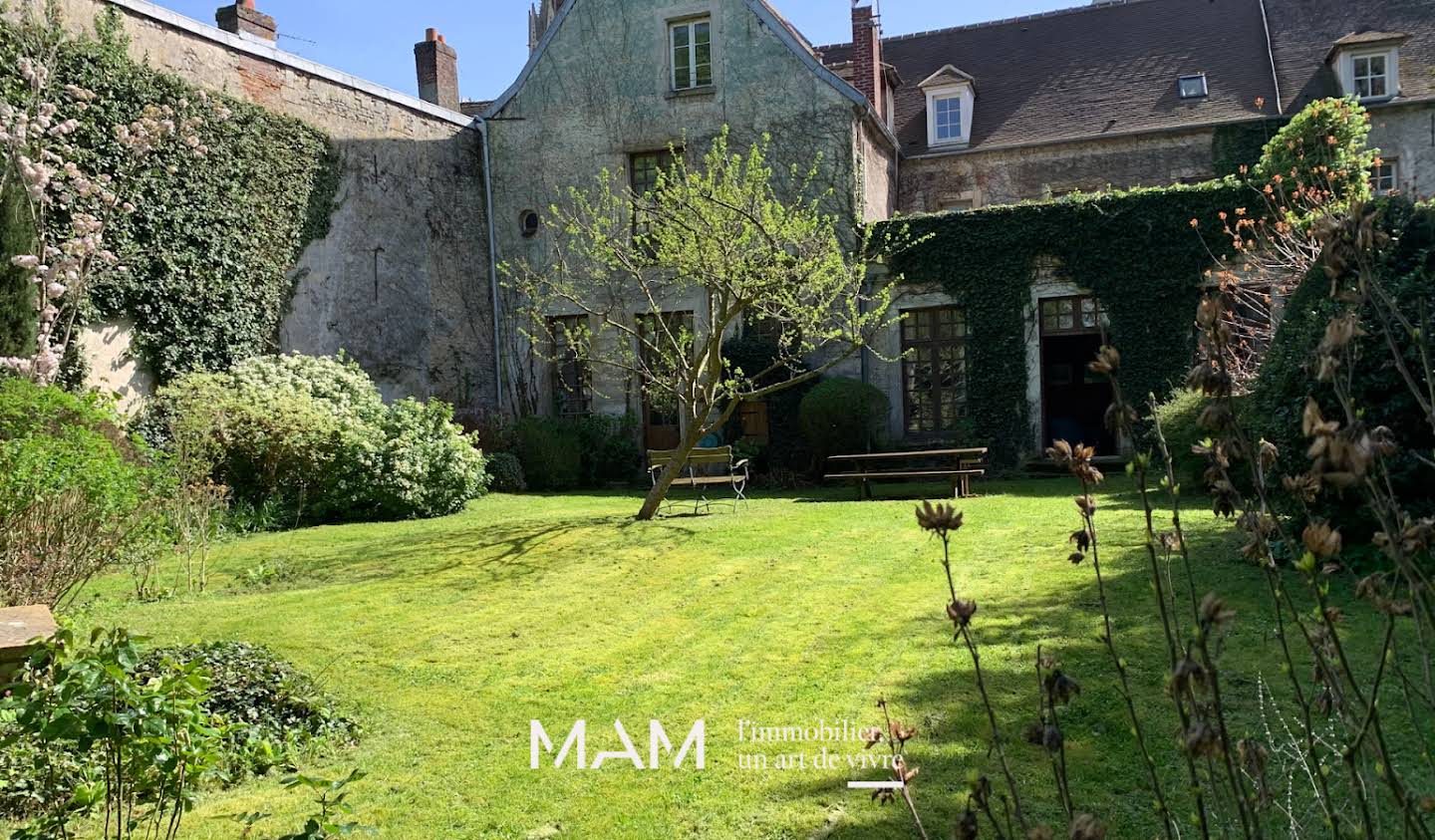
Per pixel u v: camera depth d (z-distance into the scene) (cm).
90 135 1135
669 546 813
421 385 1612
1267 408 617
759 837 324
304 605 664
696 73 1683
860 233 1582
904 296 1590
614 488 1582
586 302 1722
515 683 499
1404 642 447
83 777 355
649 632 578
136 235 1183
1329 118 1314
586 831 337
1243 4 1953
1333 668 169
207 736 298
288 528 1084
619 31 1716
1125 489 1125
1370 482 136
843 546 798
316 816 290
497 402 1781
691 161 1677
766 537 842
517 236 1778
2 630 329
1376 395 585
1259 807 177
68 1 1127
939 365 1598
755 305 980
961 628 165
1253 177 1533
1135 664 454
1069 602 574
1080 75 1931
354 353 1489
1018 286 1522
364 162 1526
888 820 326
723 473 1617
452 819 350
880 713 422
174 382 1202
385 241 1557
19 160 1010
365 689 498
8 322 995
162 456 973
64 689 266
